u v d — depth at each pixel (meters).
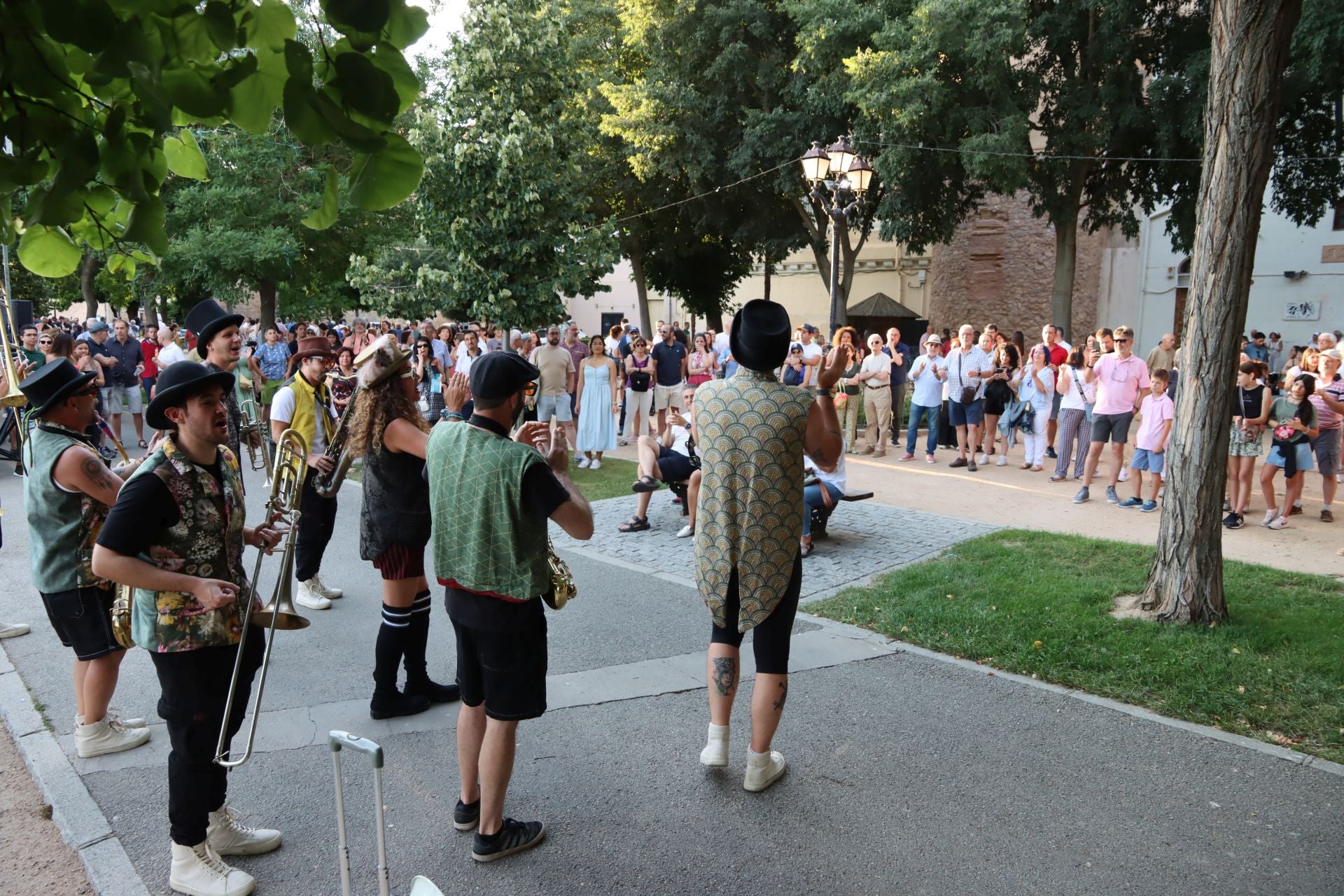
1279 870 3.25
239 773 3.96
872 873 3.25
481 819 3.31
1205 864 3.29
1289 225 23.45
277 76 1.58
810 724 4.46
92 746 4.10
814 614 6.14
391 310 12.49
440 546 3.22
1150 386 9.69
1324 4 15.34
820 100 19.77
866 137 19.33
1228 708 4.53
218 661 3.06
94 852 3.38
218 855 3.22
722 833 3.51
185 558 2.97
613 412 12.24
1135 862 3.30
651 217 28.36
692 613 6.18
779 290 34.97
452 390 3.67
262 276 22.17
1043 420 12.07
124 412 14.48
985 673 5.08
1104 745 4.21
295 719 4.49
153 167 1.80
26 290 34.84
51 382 3.73
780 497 3.62
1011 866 3.29
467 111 11.64
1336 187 19.23
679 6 21.78
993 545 7.77
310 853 3.38
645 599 6.50
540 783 3.90
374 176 1.67
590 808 3.70
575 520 3.12
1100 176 20.78
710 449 3.68
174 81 1.51
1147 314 26.62
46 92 1.52
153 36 1.43
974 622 5.72
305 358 6.21
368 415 4.13
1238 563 7.23
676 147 22.62
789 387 3.69
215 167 21.33
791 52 22.52
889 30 18.08
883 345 13.62
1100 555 7.36
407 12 1.61
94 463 3.77
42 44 1.49
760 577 3.62
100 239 2.02
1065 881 3.20
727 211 25.39
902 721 4.48
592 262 12.25
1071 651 5.21
